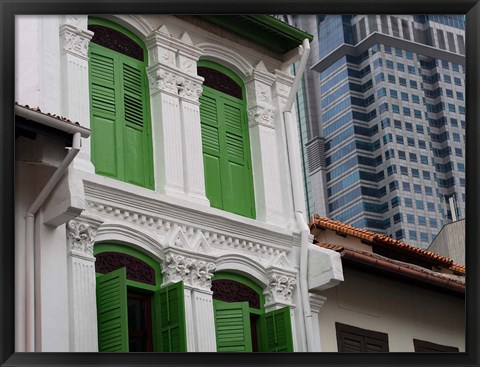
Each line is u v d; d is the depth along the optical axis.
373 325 20.34
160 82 18.55
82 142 17.09
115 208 17.08
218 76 19.80
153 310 17.19
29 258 15.44
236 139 19.66
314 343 19.00
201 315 17.45
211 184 18.94
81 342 15.70
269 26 20.00
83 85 17.42
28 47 16.86
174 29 19.09
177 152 18.38
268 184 19.58
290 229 19.39
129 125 18.06
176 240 17.59
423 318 21.38
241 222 18.66
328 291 19.81
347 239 21.70
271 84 20.38
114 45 18.33
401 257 22.25
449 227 27.25
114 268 16.86
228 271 18.42
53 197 15.72
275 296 18.77
